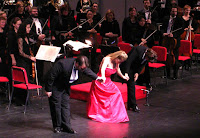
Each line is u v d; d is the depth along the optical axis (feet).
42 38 33.17
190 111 27.73
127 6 55.42
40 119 25.68
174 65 37.76
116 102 25.75
